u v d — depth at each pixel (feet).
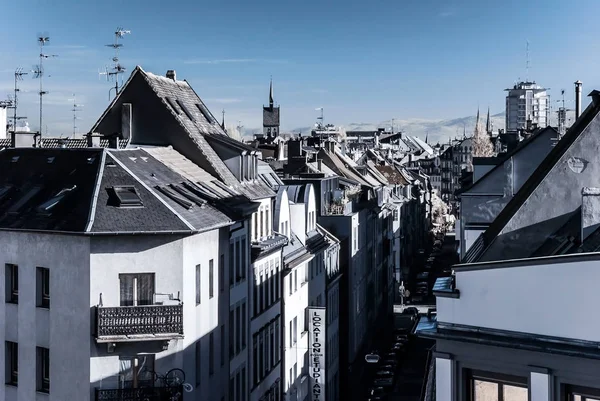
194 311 134.10
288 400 189.37
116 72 184.24
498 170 152.56
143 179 139.13
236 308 155.43
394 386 253.65
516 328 72.95
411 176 576.61
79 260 126.52
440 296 76.43
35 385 131.03
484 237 111.04
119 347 127.03
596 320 69.31
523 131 328.29
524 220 94.73
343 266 254.06
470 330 75.05
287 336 189.06
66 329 127.54
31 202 135.95
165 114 174.09
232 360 152.56
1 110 200.23
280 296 184.55
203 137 177.78
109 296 126.72
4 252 133.90
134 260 127.44
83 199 131.54
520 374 73.31
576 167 93.56
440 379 76.79
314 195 235.61
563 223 93.97
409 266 481.05
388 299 372.99
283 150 400.67
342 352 251.39
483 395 75.31
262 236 179.52
